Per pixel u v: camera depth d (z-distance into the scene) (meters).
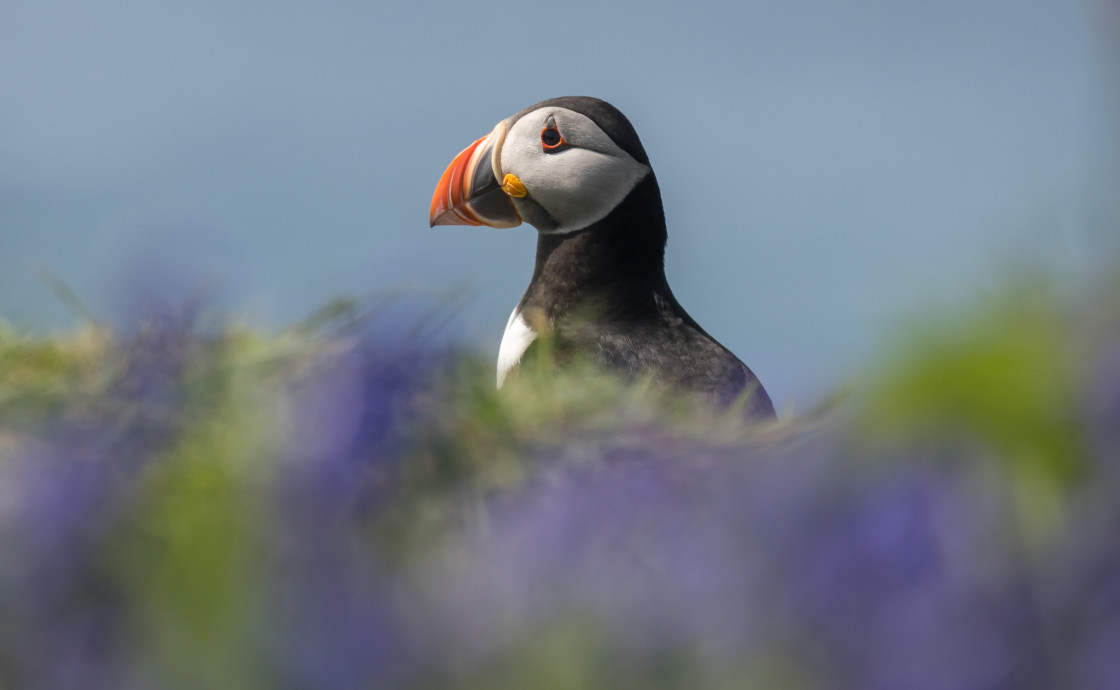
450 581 2.68
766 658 1.94
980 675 1.66
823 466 1.82
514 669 2.47
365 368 3.05
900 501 1.70
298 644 2.61
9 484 2.87
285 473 2.77
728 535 2.11
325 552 2.70
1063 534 1.63
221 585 2.63
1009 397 1.54
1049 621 1.64
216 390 3.20
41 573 2.75
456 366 3.27
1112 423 1.52
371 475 2.84
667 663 2.26
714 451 3.08
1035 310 1.55
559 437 3.15
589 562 2.55
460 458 3.03
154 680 2.65
